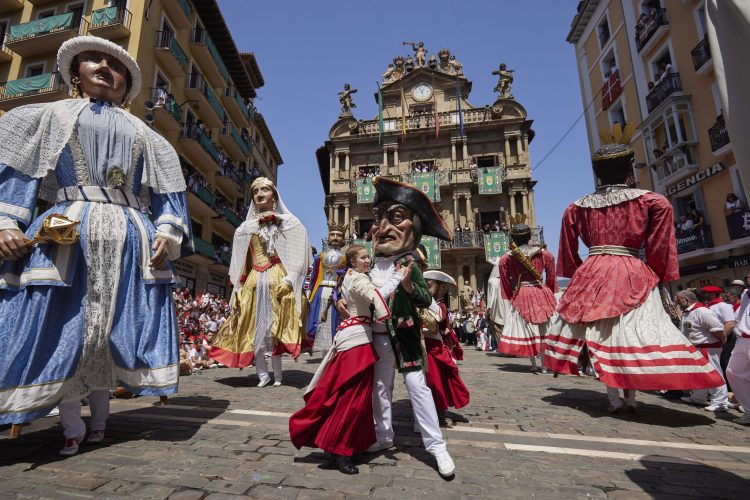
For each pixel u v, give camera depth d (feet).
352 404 8.03
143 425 10.85
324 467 8.11
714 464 8.64
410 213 9.82
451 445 9.68
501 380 21.09
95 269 9.06
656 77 65.10
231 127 96.68
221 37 90.48
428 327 11.34
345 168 104.94
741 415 13.99
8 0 66.90
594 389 18.30
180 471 7.70
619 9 74.18
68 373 8.35
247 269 19.89
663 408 14.71
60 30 61.52
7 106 61.26
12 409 7.78
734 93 5.63
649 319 12.50
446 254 92.94
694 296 18.42
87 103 10.02
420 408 8.25
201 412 12.47
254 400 14.56
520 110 100.12
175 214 10.53
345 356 8.49
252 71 114.42
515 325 24.81
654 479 7.75
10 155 8.63
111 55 10.45
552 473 7.96
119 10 60.70
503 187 97.81
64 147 9.32
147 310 9.76
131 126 10.34
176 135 70.74
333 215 101.76
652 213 13.42
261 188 19.65
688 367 11.63
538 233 93.45
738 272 51.03
